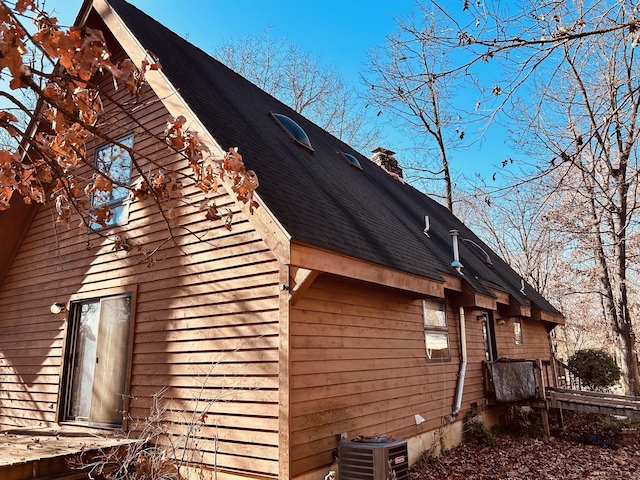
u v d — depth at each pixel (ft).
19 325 28.12
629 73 24.07
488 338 39.01
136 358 21.45
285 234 15.60
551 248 61.05
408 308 26.71
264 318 17.69
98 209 14.70
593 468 24.68
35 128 19.34
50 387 25.07
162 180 13.24
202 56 33.63
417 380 26.18
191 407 18.88
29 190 12.91
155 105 24.13
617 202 38.32
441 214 57.98
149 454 16.88
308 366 17.81
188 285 20.40
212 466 17.58
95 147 26.58
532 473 23.45
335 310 20.15
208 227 20.33
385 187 44.98
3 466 15.26
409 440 24.25
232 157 11.69
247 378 17.53
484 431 30.78
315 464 17.22
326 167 30.55
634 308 74.02
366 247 20.42
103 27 25.79
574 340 97.76
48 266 27.58
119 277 23.50
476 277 35.12
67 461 16.90
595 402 32.14
